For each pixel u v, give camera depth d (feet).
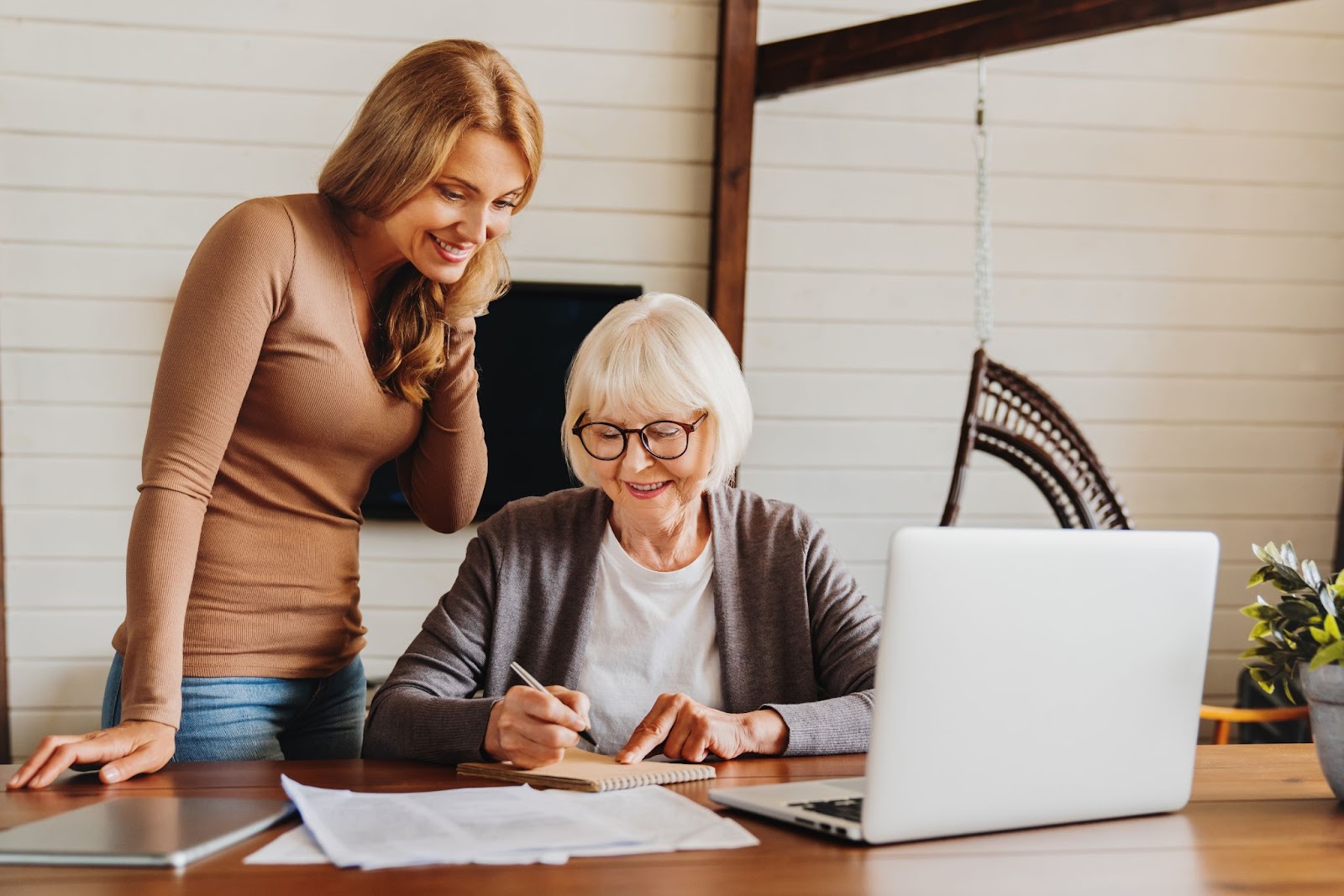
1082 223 12.06
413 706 4.65
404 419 5.40
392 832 3.50
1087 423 12.21
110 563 11.14
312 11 11.05
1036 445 8.60
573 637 5.26
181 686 4.80
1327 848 3.81
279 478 5.10
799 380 11.82
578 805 3.84
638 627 5.30
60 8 10.77
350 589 5.45
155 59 10.91
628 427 4.97
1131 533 3.91
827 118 11.68
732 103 11.18
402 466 6.07
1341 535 12.43
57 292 10.97
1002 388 8.67
